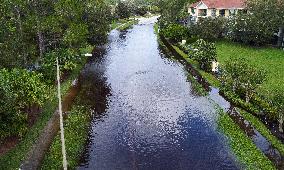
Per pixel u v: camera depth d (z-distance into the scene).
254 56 73.19
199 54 65.25
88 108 49.78
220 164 35.50
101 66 70.75
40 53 61.62
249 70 49.31
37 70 55.53
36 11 59.84
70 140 39.97
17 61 51.28
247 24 81.56
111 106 50.66
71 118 45.34
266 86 54.47
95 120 46.28
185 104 51.19
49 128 42.50
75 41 65.81
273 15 80.75
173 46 85.31
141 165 35.56
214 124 44.44
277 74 60.59
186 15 104.62
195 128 43.50
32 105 46.66
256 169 34.22
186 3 112.75
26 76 42.56
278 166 34.97
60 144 38.81
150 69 68.88
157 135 41.88
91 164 35.88
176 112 48.44
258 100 48.47
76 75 63.78
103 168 35.12
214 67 63.91
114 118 46.75
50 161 35.84
